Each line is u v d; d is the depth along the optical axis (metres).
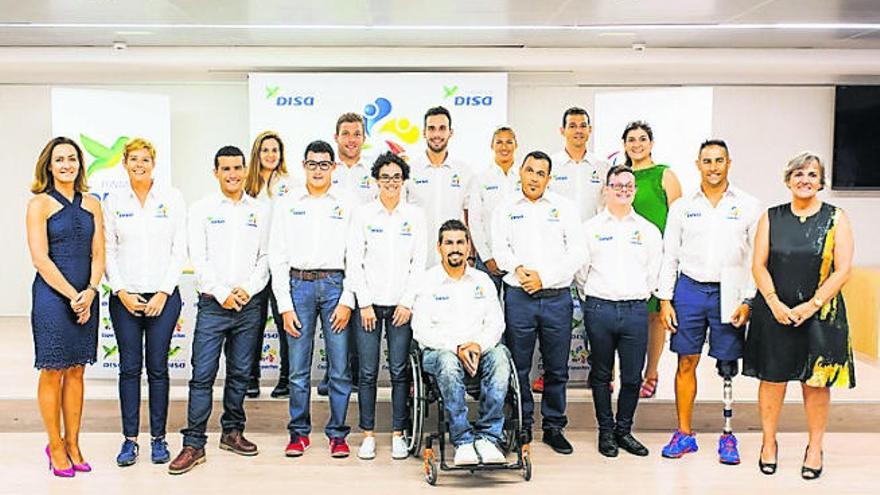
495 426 3.92
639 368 4.22
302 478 3.92
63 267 3.76
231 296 4.00
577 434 4.63
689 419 4.28
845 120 7.30
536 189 4.15
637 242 4.12
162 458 4.11
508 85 7.33
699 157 4.13
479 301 4.02
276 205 4.14
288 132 6.91
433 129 4.55
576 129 4.64
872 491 3.79
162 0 5.05
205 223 4.06
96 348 3.96
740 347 4.13
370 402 4.21
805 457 4.01
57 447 3.94
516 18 5.58
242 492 3.73
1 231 7.51
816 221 3.84
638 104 6.69
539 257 4.16
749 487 3.82
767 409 4.02
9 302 7.56
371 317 4.09
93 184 6.61
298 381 4.19
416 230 4.14
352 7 5.24
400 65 6.85
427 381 4.11
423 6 5.18
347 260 4.11
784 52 6.83
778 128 7.38
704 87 6.84
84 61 6.81
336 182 4.65
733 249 4.07
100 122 6.61
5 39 6.47
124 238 3.93
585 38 6.38
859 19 5.56
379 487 3.80
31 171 7.49
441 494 3.71
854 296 6.29
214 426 4.68
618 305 4.13
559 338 4.22
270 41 6.56
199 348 4.07
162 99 6.81
